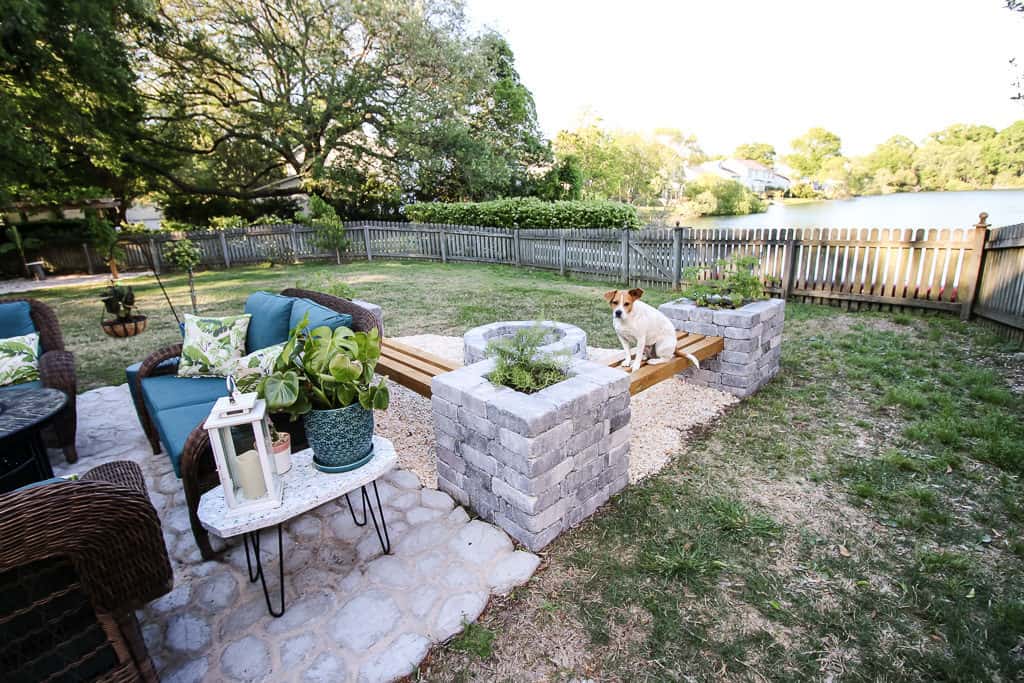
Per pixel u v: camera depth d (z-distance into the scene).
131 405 4.27
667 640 1.83
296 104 15.68
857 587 2.04
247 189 19.36
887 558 2.20
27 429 2.43
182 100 15.06
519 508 2.30
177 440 2.53
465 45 15.98
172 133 15.87
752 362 3.93
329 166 16.53
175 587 2.17
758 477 2.87
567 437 2.31
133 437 3.68
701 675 1.69
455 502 2.73
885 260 6.35
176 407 2.95
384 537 2.42
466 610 1.98
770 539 2.34
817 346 5.10
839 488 2.73
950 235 5.77
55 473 3.15
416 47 14.68
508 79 18.55
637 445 3.30
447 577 2.16
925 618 1.88
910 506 2.54
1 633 1.21
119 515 1.25
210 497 1.97
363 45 15.44
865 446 3.15
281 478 2.07
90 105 12.27
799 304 7.09
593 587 2.09
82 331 6.90
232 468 1.88
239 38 14.15
